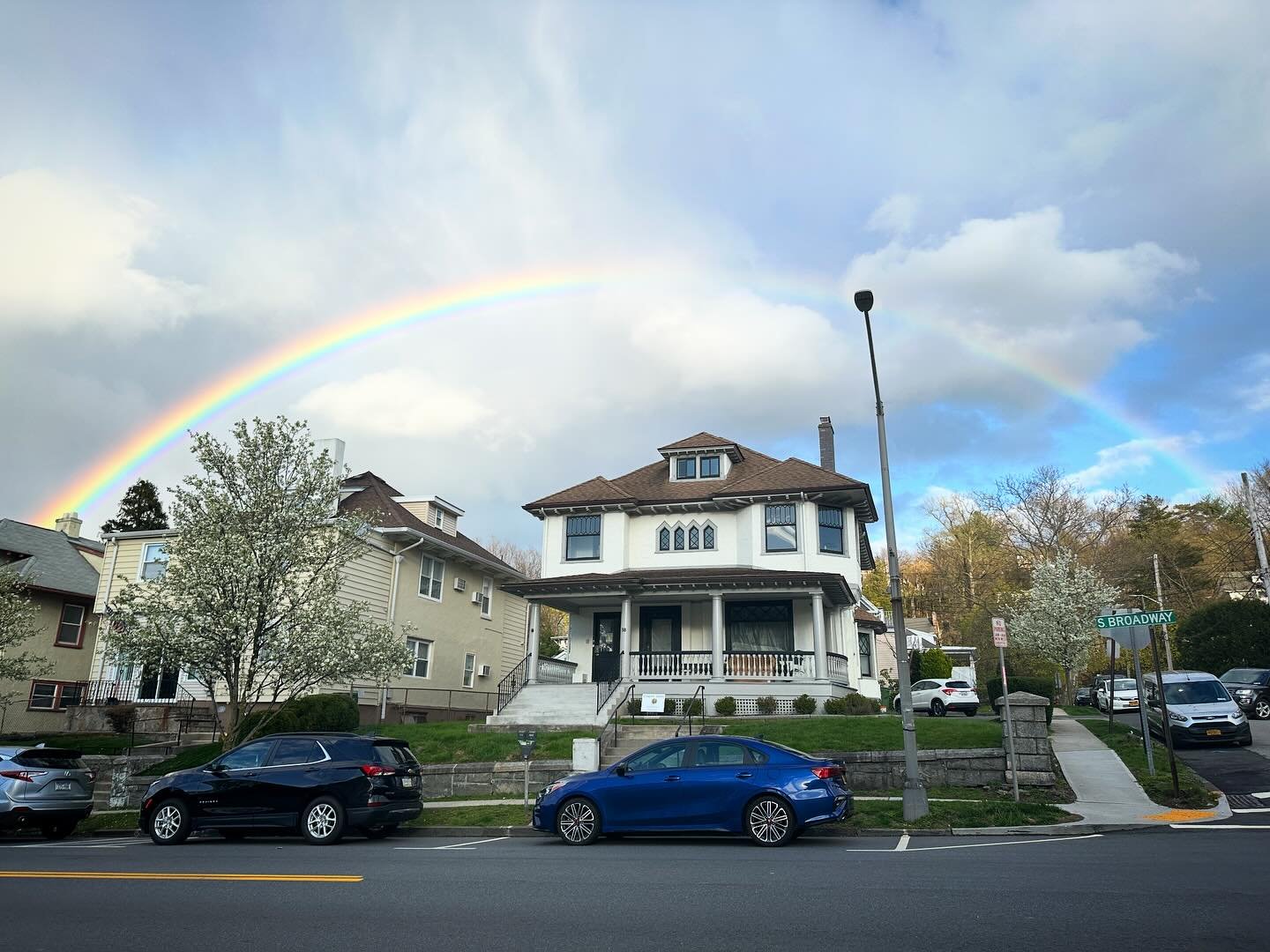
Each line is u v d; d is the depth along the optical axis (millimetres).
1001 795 16094
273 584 18906
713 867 10117
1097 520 57500
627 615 29016
